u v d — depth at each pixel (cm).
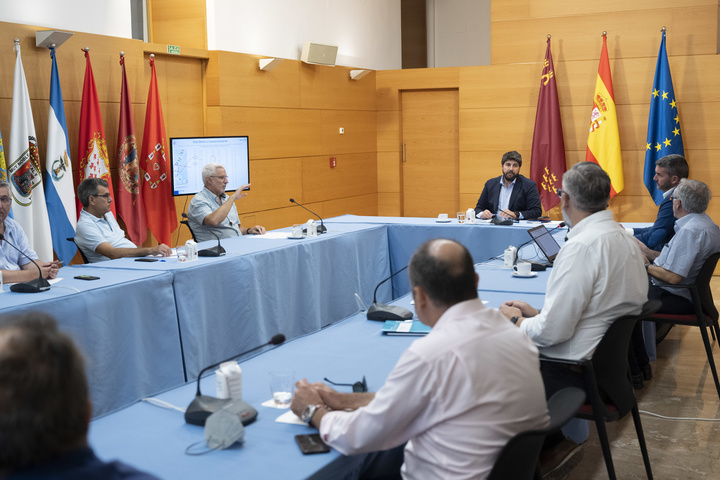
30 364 98
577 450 256
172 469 152
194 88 630
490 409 153
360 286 511
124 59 541
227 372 186
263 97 685
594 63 754
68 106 505
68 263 496
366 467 193
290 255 428
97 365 293
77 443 102
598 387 250
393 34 942
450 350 154
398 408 155
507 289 341
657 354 475
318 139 776
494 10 789
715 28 707
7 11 461
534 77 782
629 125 748
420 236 541
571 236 258
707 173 726
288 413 183
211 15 625
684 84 724
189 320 344
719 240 385
